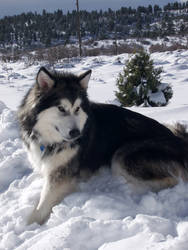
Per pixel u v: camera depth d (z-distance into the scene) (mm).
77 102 1647
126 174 1714
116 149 1780
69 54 11523
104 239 1317
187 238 1206
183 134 1851
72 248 1285
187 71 7066
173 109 2689
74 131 1602
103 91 5160
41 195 1655
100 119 1801
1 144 2217
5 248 1393
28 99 1696
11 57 12531
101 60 9672
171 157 1703
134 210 1502
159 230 1317
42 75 1621
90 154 1752
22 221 1526
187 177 1712
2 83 6492
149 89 3691
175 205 1518
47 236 1339
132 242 1250
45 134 1658
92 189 1708
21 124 1723
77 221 1359
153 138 1739
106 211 1489
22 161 1991
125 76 3857
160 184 1679
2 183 1888
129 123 1797
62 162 1667
